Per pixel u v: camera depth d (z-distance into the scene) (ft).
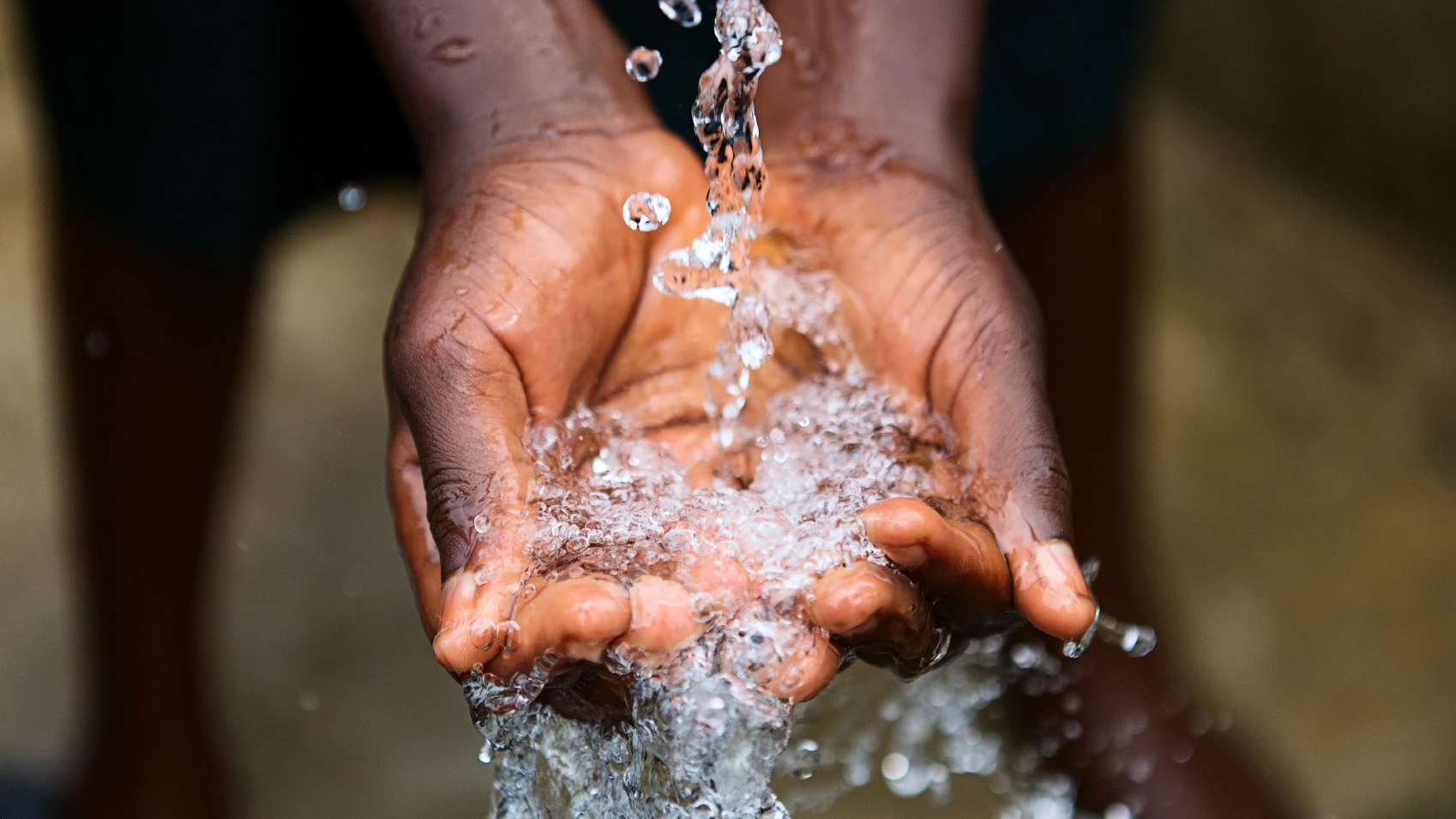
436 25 2.07
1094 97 2.74
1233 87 4.72
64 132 2.64
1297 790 2.95
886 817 2.81
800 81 2.19
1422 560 3.57
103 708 2.77
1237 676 3.32
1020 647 2.77
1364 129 4.40
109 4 2.55
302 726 3.00
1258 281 4.31
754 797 1.81
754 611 1.81
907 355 2.02
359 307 3.95
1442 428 3.96
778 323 2.09
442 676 3.13
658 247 2.09
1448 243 4.30
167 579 2.77
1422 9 4.20
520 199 2.01
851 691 2.80
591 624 1.75
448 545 1.86
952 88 2.16
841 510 1.90
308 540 3.38
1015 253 2.84
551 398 1.97
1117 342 2.86
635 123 2.10
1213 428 3.90
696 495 1.94
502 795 1.92
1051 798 2.83
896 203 2.09
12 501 3.44
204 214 2.66
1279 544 3.63
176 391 2.75
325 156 2.69
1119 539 2.90
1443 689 3.27
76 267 2.70
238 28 2.56
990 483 1.91
